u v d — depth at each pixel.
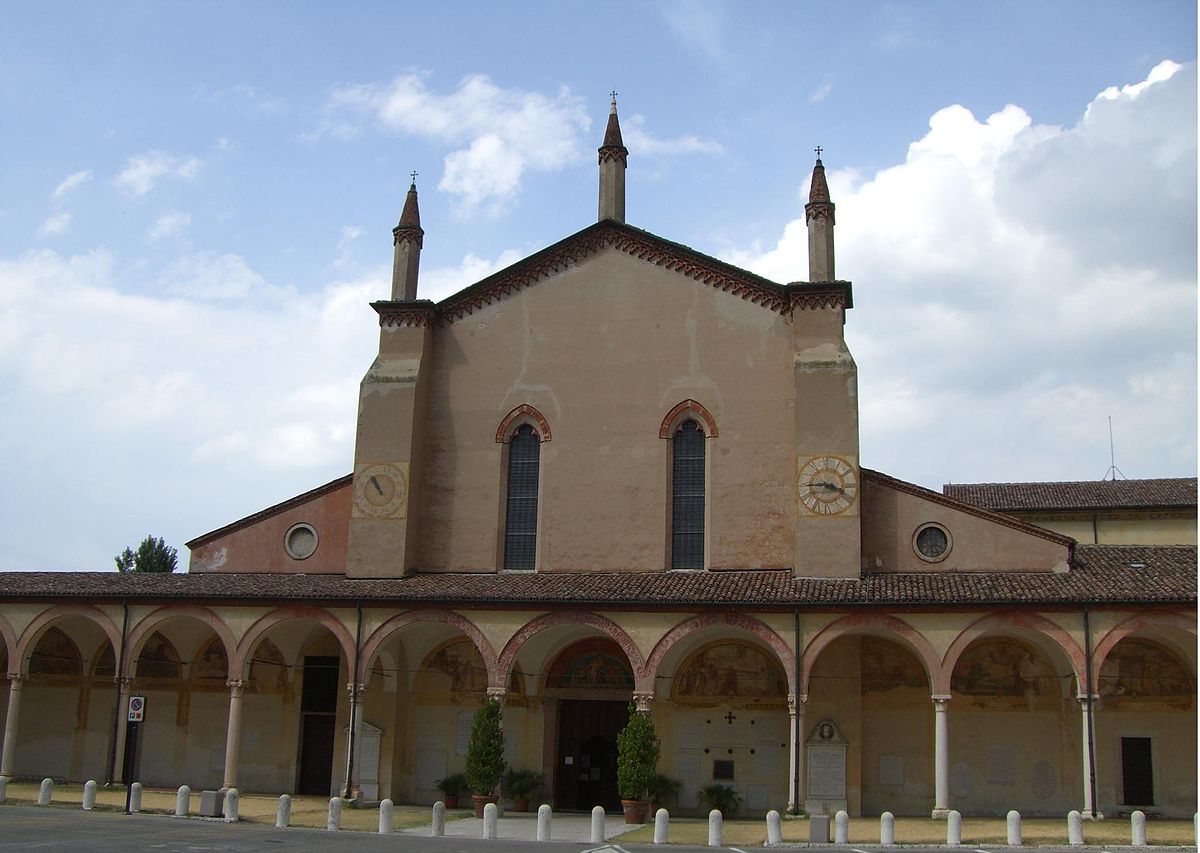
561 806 46.62
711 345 49.03
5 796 42.34
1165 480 60.31
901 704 44.19
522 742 46.56
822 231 48.75
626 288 50.41
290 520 50.91
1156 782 42.50
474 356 51.12
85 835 31.02
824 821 34.31
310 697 49.31
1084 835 34.69
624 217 52.00
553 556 48.41
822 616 41.44
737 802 44.38
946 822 39.25
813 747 43.06
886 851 32.25
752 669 45.41
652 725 42.00
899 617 41.00
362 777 46.75
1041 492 59.31
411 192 53.19
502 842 32.91
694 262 49.88
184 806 38.91
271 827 36.44
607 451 48.94
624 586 44.50
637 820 40.81
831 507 45.12
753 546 46.78
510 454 50.19
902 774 43.66
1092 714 38.91
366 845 30.52
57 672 51.44
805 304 47.72
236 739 44.81
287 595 45.19
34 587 47.94
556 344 50.47
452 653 48.38
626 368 49.59
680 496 48.34
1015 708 43.72
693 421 48.78
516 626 43.62
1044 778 43.00
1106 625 39.47
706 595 42.56
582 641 47.16
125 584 48.19
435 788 47.38
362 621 44.75
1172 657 43.19
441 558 49.41
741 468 47.59
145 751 49.94
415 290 52.16
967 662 44.34
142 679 50.56
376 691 47.56
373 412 49.97
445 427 50.62
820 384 46.41
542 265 51.44
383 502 48.91
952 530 45.12
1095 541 56.00
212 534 51.31
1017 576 43.19
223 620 45.75
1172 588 39.72
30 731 51.03
